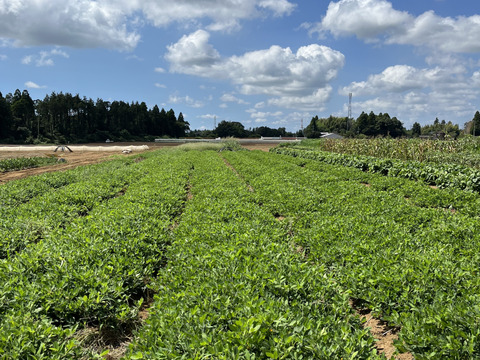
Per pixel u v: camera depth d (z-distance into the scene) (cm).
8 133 6219
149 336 361
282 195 1098
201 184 1352
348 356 319
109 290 471
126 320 466
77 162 2788
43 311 437
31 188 1255
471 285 443
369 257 557
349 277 502
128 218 773
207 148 4325
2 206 998
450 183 1380
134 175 1680
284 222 823
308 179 1505
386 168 1778
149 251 639
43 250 587
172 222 839
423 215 827
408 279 462
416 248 604
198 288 436
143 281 562
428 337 353
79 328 450
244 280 456
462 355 333
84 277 485
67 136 7331
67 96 7538
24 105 6825
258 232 687
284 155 3219
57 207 950
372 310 468
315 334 342
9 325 373
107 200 1138
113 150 4603
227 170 1836
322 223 748
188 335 336
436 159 1873
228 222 816
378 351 405
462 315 369
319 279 467
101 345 431
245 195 1130
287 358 315
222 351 313
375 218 798
